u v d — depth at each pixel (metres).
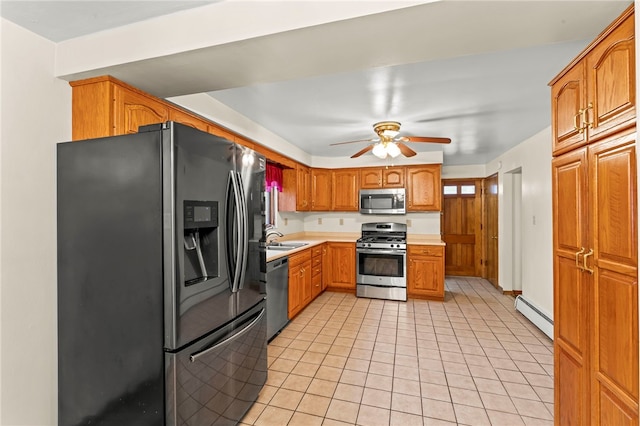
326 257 4.91
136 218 1.47
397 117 3.06
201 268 1.70
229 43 1.43
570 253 1.48
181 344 1.44
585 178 1.37
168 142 1.41
